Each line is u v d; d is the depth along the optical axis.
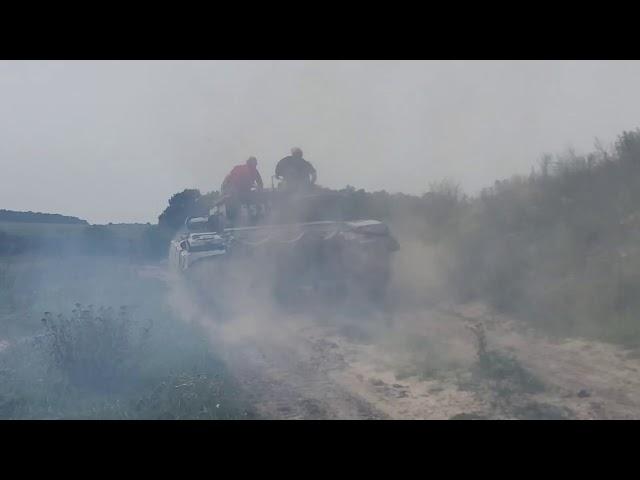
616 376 7.30
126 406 6.86
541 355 8.30
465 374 7.58
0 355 9.44
